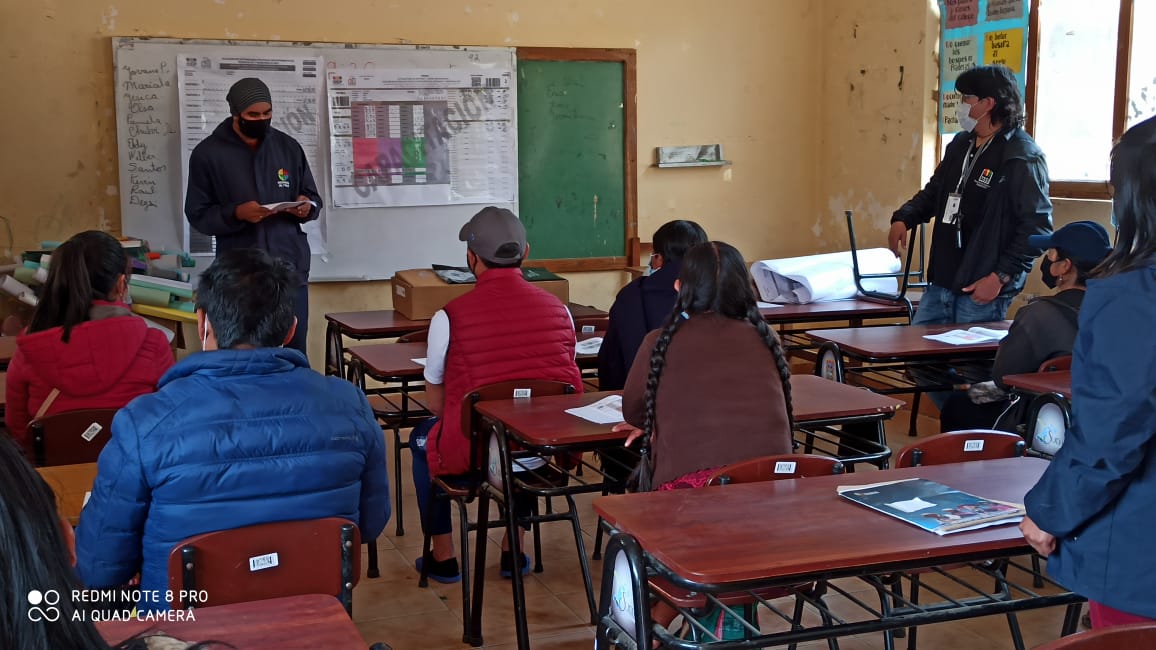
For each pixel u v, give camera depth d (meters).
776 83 7.11
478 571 3.05
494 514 4.26
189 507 1.81
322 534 1.88
